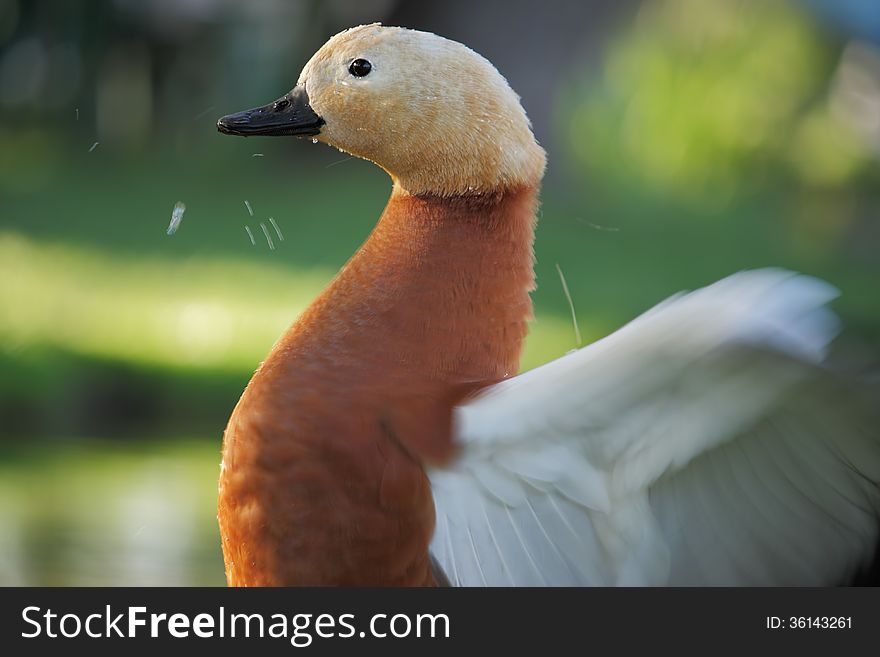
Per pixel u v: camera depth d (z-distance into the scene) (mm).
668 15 40375
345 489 5750
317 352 5918
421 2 35719
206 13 35375
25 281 21281
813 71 39719
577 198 35438
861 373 4832
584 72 36844
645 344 5043
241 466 5898
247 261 25094
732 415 5184
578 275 25766
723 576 5562
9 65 35000
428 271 6004
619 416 5359
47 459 13617
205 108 36562
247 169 36062
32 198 30172
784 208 36719
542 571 5734
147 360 17672
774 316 4816
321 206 31656
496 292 6027
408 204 6176
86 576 10180
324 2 35344
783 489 5352
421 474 5711
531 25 36094
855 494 5262
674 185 37031
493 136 6082
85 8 34375
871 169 38406
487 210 6105
